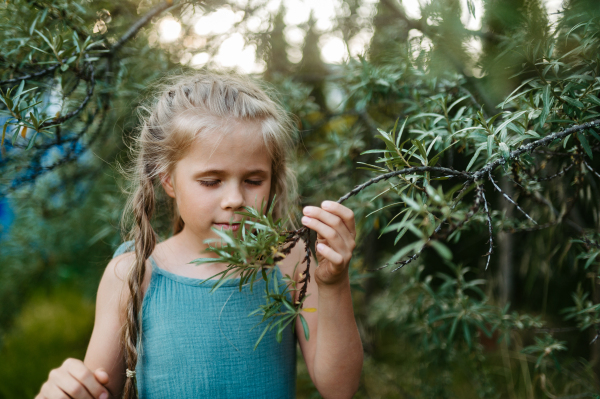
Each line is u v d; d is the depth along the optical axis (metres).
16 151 1.51
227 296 1.20
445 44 1.37
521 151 0.73
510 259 1.91
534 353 2.08
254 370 1.19
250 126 1.09
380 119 1.94
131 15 1.68
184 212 1.12
